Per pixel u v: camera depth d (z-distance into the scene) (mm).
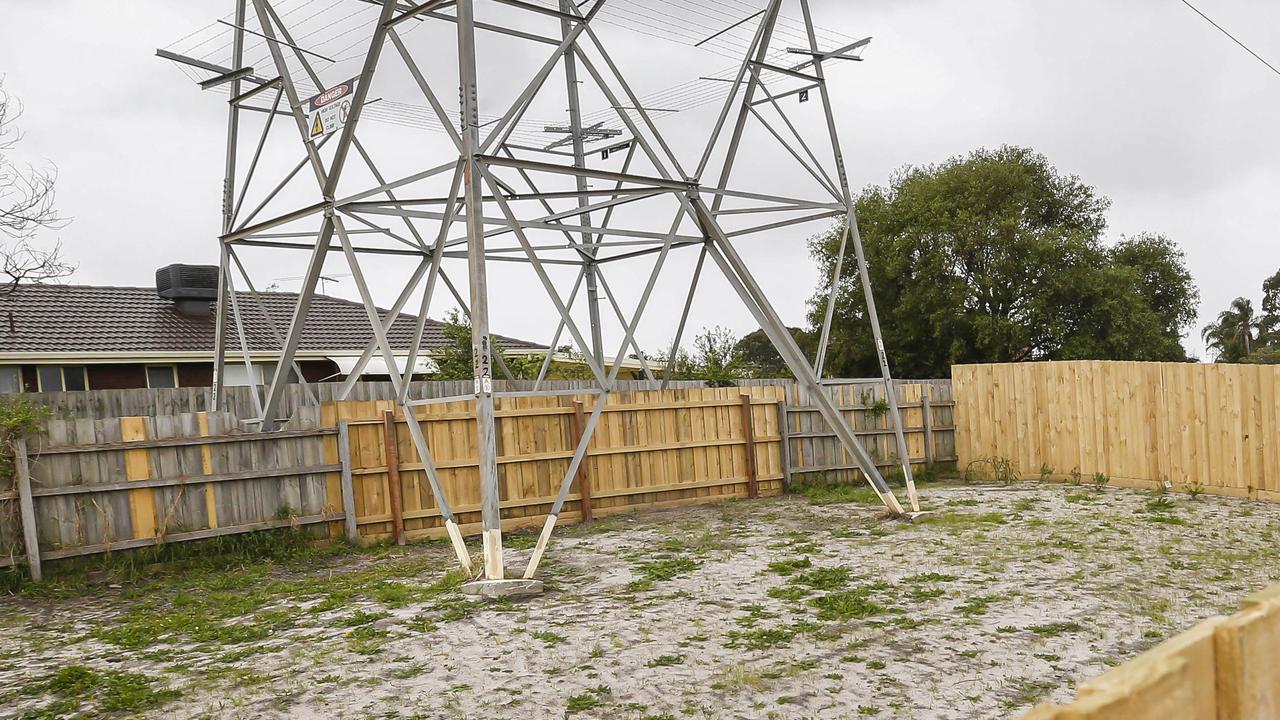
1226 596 8016
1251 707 1508
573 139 16562
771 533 12188
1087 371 16250
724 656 6656
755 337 49031
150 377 22281
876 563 9891
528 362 22406
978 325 35812
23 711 6066
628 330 10727
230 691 6281
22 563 9836
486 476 9117
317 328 25641
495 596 8805
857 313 40188
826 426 16984
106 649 7566
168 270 24312
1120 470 15781
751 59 12602
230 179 12898
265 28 11469
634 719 5465
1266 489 13703
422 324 10102
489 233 14992
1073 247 36188
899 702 5582
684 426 15305
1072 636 6887
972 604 7957
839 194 13305
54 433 10164
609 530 12984
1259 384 13734
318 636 7703
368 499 12258
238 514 11312
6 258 17859
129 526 10562
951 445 18391
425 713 5715
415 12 9656
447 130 9648
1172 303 42625
